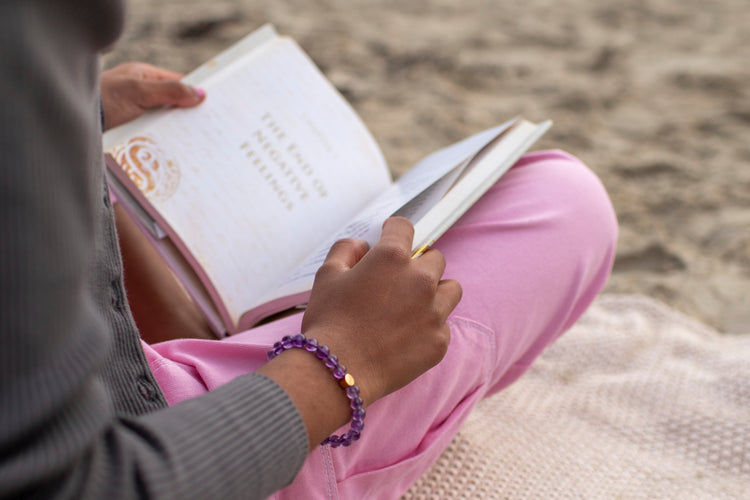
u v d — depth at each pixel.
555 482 1.09
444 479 1.08
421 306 0.66
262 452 0.53
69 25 0.44
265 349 0.72
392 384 0.66
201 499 0.49
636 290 1.83
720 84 2.97
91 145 0.47
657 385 1.35
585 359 1.47
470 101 2.86
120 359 0.62
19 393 0.39
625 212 2.18
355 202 1.09
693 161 2.46
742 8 3.72
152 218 0.98
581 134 2.63
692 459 1.14
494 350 0.82
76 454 0.41
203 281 0.96
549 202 0.91
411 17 3.57
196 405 0.54
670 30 3.49
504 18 3.61
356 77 2.97
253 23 3.33
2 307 0.38
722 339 1.56
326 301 0.66
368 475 0.76
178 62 2.95
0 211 0.38
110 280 0.62
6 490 0.38
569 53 3.26
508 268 0.84
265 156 1.06
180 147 1.02
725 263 1.94
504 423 1.24
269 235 1.00
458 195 0.82
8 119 0.39
